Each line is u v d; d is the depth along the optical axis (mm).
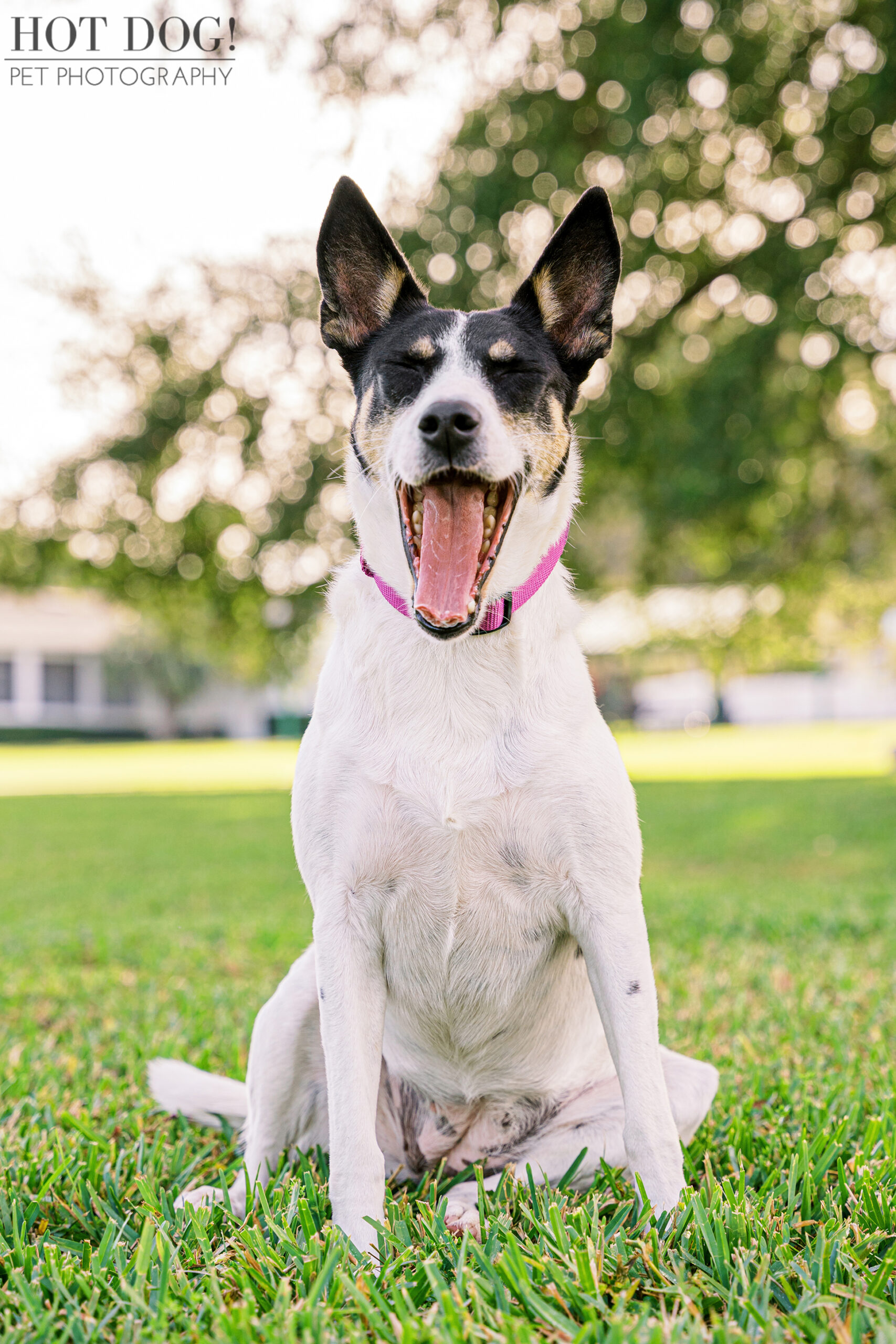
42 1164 2754
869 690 45625
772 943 6086
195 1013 4664
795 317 9250
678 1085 2709
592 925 2484
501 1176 2562
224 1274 2086
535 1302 1866
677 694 45875
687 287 10359
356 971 2512
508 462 2600
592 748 2537
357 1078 2434
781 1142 2865
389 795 2482
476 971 2590
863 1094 3258
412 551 2619
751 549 12359
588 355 3072
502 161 9383
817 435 11180
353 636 2664
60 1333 1915
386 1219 2354
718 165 9859
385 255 3092
